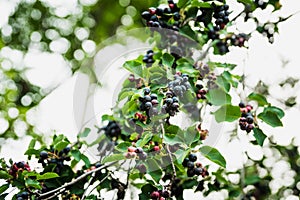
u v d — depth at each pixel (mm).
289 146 1615
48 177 1213
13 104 2078
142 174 1338
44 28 2197
